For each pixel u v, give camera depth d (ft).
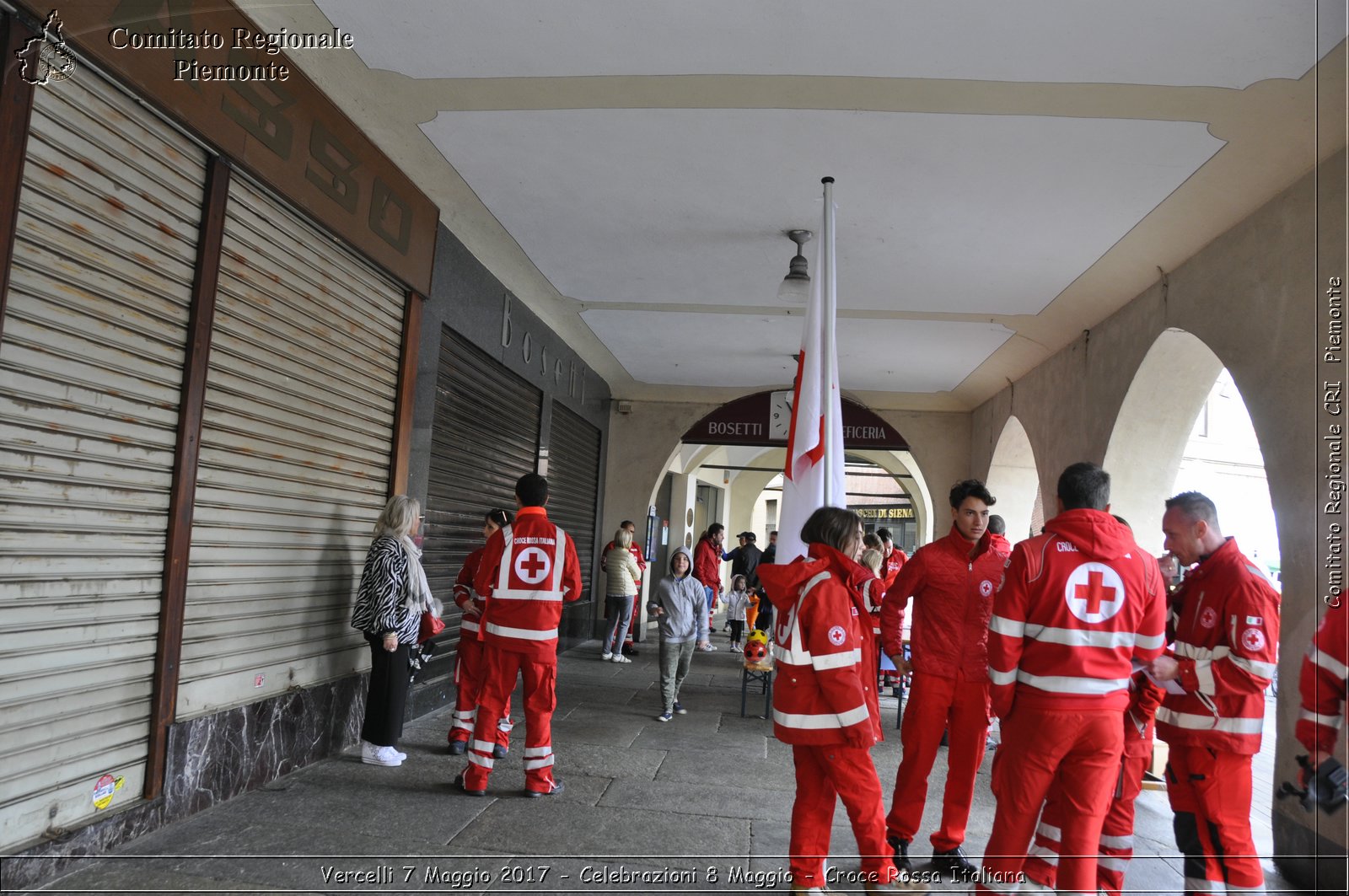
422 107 17.17
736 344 35.55
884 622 14.20
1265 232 17.13
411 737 20.43
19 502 10.39
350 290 18.38
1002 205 19.94
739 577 45.93
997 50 14.03
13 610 10.34
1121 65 14.17
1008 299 26.99
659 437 46.03
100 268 11.48
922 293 27.07
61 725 11.15
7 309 10.05
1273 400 16.51
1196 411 24.04
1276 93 14.44
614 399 46.37
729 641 51.24
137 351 12.24
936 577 13.70
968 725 13.47
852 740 11.40
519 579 16.29
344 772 16.92
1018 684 10.77
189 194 13.20
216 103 13.34
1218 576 11.41
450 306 23.66
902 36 13.85
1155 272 22.02
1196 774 11.21
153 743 12.79
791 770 19.63
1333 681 12.37
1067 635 10.46
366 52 15.34
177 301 13.03
